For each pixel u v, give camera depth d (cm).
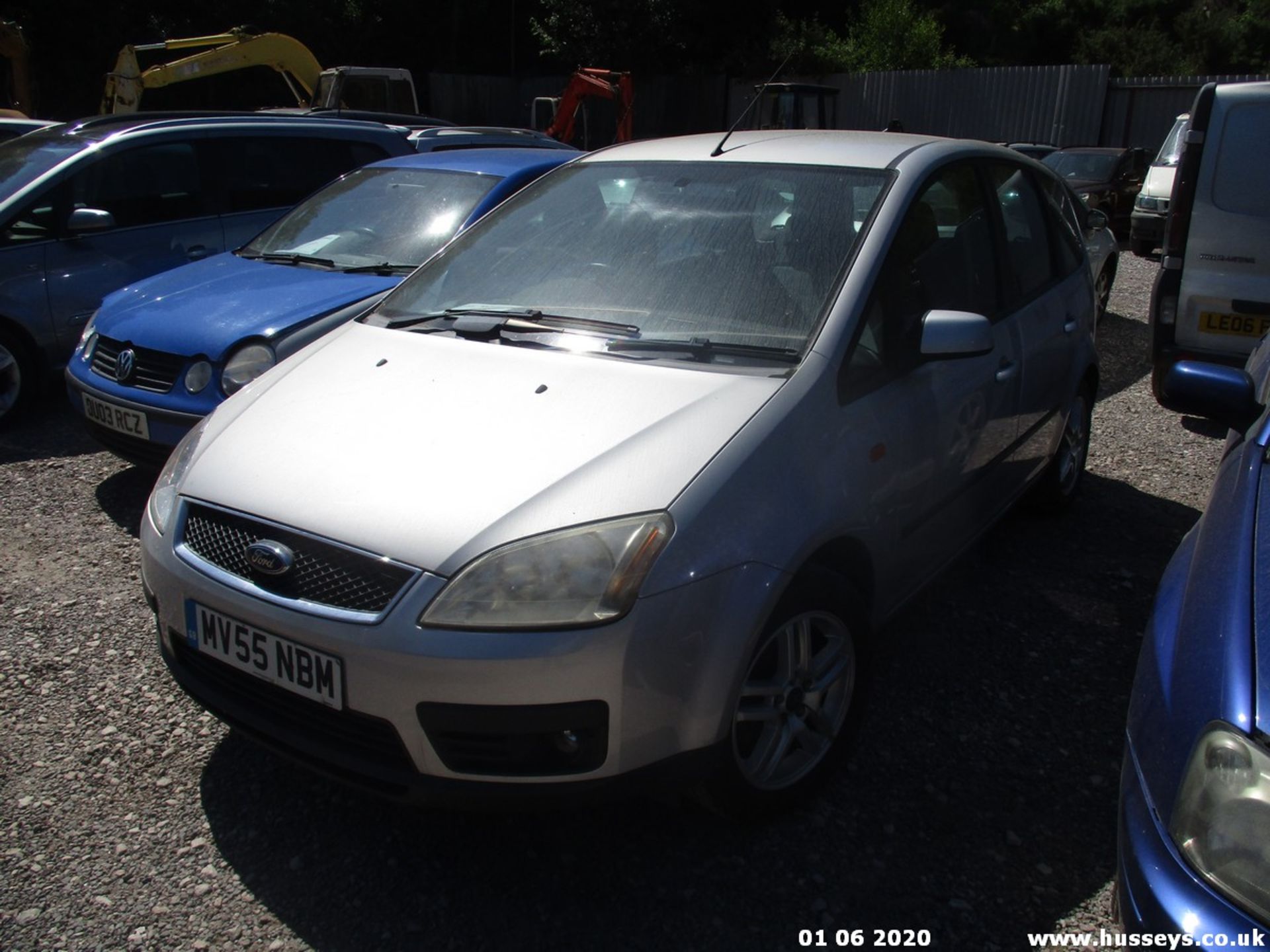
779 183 328
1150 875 172
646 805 276
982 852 259
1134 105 2222
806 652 261
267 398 292
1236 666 179
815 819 270
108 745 298
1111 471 541
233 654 244
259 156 686
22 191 592
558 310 309
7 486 502
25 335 593
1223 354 577
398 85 1797
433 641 215
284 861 254
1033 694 330
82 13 2545
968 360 332
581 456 240
